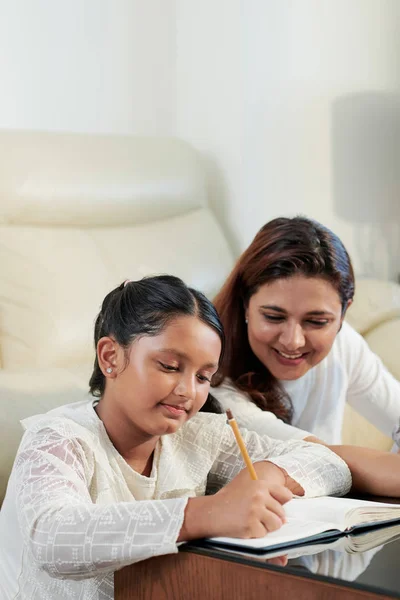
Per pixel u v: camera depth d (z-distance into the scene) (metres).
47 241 2.10
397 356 2.34
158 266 2.25
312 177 2.75
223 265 2.41
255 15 2.54
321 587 0.83
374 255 3.01
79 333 1.98
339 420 1.78
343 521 1.04
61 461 1.08
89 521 0.95
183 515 0.95
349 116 2.84
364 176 2.93
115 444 1.19
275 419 1.50
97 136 2.40
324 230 1.52
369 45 2.90
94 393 1.23
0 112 2.50
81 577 0.96
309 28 2.68
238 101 2.55
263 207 2.62
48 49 2.59
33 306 1.98
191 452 1.28
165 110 2.71
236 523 0.95
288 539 0.95
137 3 2.71
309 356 1.53
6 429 1.54
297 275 1.47
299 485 1.20
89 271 2.10
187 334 1.10
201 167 2.56
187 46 2.65
